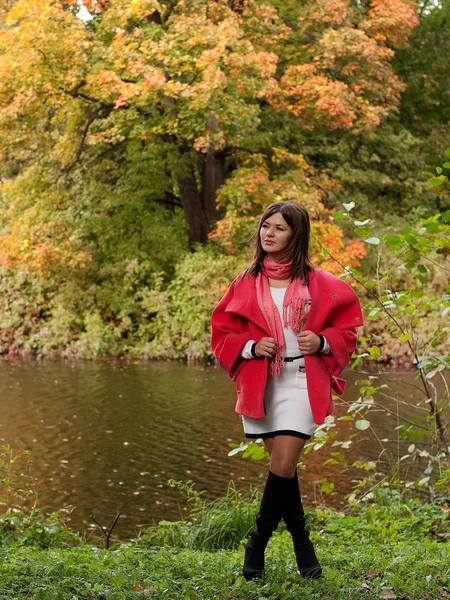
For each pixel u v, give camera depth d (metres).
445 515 6.46
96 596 3.96
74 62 19.86
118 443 12.61
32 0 19.30
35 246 23.22
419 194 25.55
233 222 21.17
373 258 22.03
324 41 21.06
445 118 28.41
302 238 4.11
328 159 25.47
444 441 7.01
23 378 18.98
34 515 6.57
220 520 6.43
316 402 3.94
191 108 19.25
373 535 6.19
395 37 23.11
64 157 22.67
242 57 19.22
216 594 3.97
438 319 19.61
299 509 4.16
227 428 13.56
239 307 4.06
